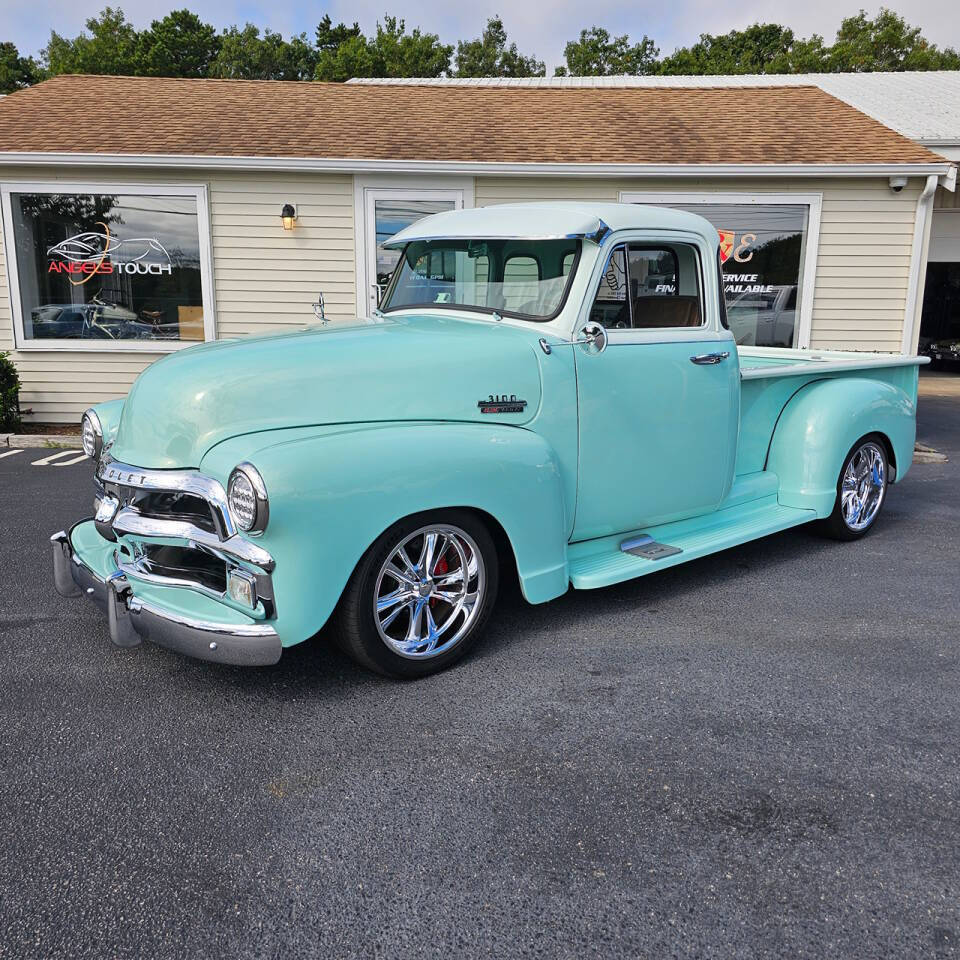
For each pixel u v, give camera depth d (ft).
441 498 10.28
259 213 31.04
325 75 145.59
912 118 41.83
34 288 31.30
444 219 14.06
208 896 7.01
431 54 151.43
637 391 12.88
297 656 11.71
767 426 16.28
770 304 31.63
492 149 31.45
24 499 20.68
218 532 9.50
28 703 10.30
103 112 34.17
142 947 6.46
